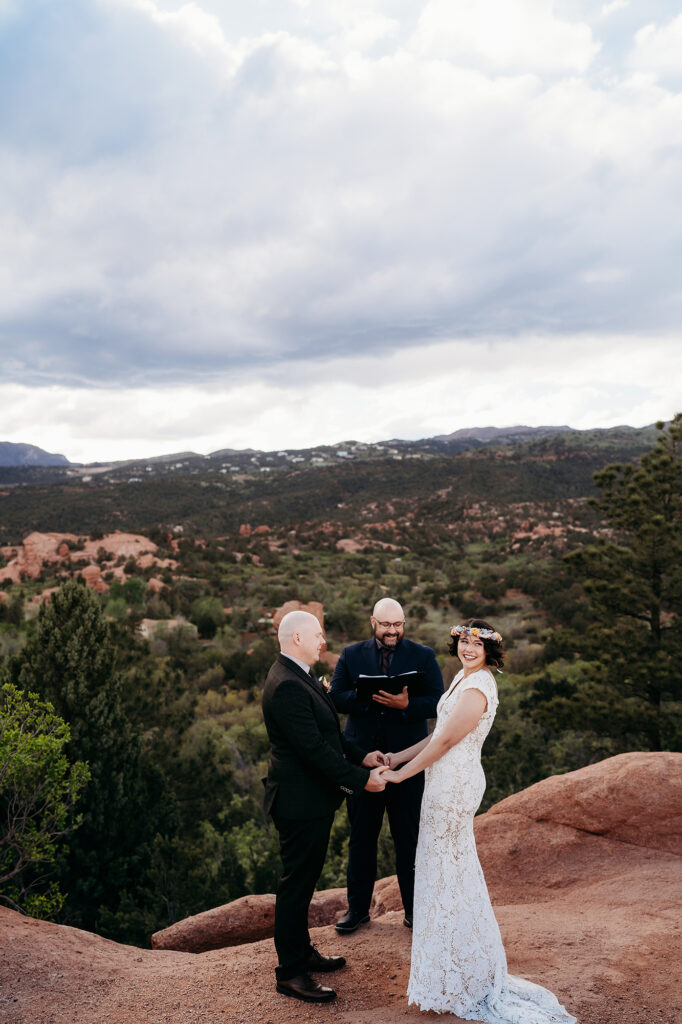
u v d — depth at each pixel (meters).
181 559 100.44
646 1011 3.03
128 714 18.28
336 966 3.61
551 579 71.06
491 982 3.07
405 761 3.91
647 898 4.52
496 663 3.25
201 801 18.81
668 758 5.88
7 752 9.65
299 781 3.40
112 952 4.09
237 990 3.43
